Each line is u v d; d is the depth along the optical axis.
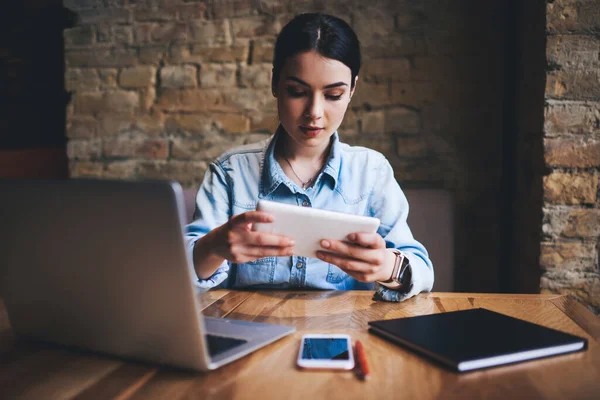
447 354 0.65
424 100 1.91
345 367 0.64
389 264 0.96
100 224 0.60
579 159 1.42
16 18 2.24
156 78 2.10
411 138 1.92
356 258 0.89
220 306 0.97
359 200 1.30
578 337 0.72
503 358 0.65
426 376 0.62
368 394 0.57
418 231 1.70
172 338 0.62
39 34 2.24
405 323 0.79
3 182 0.66
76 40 2.14
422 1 1.90
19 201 0.66
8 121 2.27
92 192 0.59
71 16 2.19
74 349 0.73
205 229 1.24
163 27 2.08
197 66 2.06
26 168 2.28
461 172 1.91
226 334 0.75
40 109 2.27
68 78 2.15
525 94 1.63
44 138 2.27
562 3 1.41
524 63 1.65
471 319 0.81
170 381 0.61
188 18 2.06
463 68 1.88
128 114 2.12
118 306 0.64
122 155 2.13
